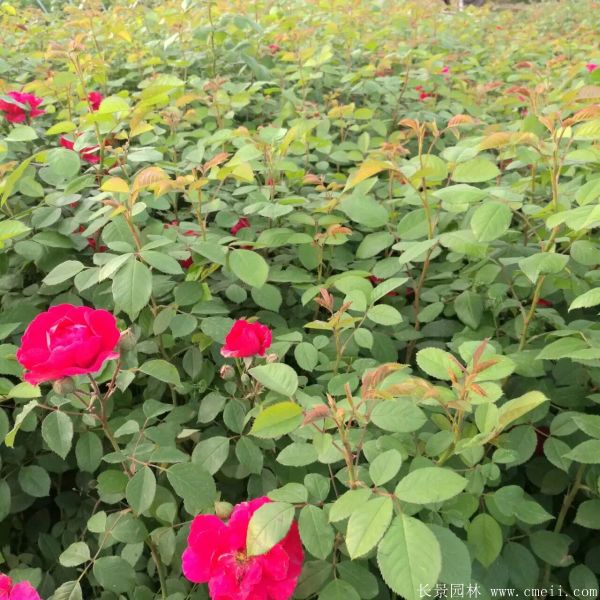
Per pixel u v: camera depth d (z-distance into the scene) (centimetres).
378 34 413
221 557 114
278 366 133
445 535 112
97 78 308
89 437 172
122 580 146
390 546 95
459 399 116
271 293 195
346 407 129
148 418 158
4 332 174
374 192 260
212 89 294
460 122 196
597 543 181
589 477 158
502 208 152
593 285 195
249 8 447
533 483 180
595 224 150
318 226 225
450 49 464
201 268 193
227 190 266
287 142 215
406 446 148
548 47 499
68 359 126
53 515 206
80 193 242
